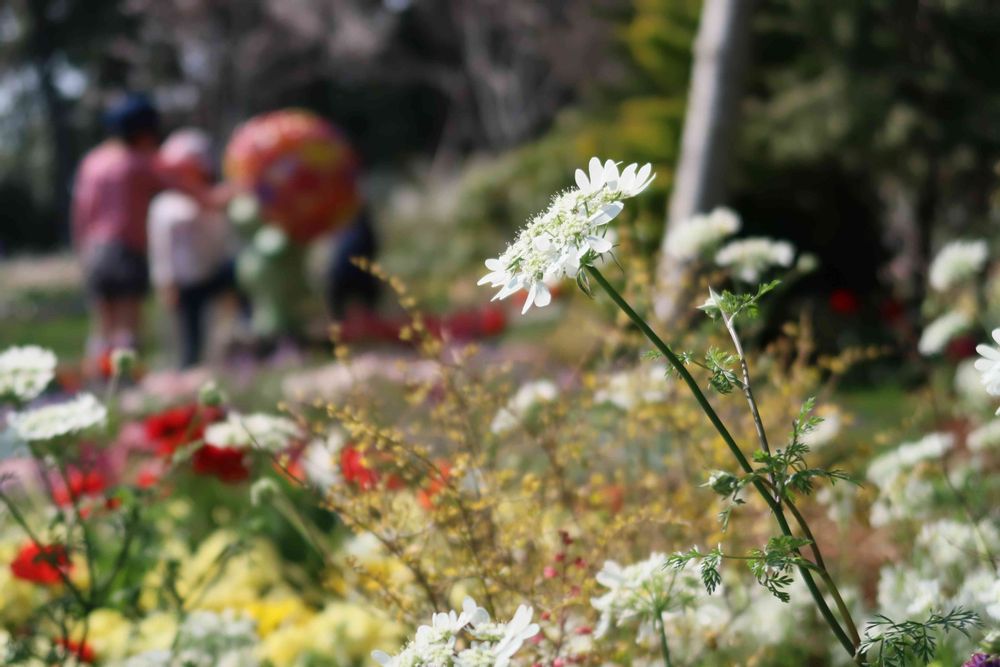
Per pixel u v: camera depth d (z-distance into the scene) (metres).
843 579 2.33
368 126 34.09
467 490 1.99
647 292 2.45
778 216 9.84
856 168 9.43
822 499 2.35
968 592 1.81
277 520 3.09
